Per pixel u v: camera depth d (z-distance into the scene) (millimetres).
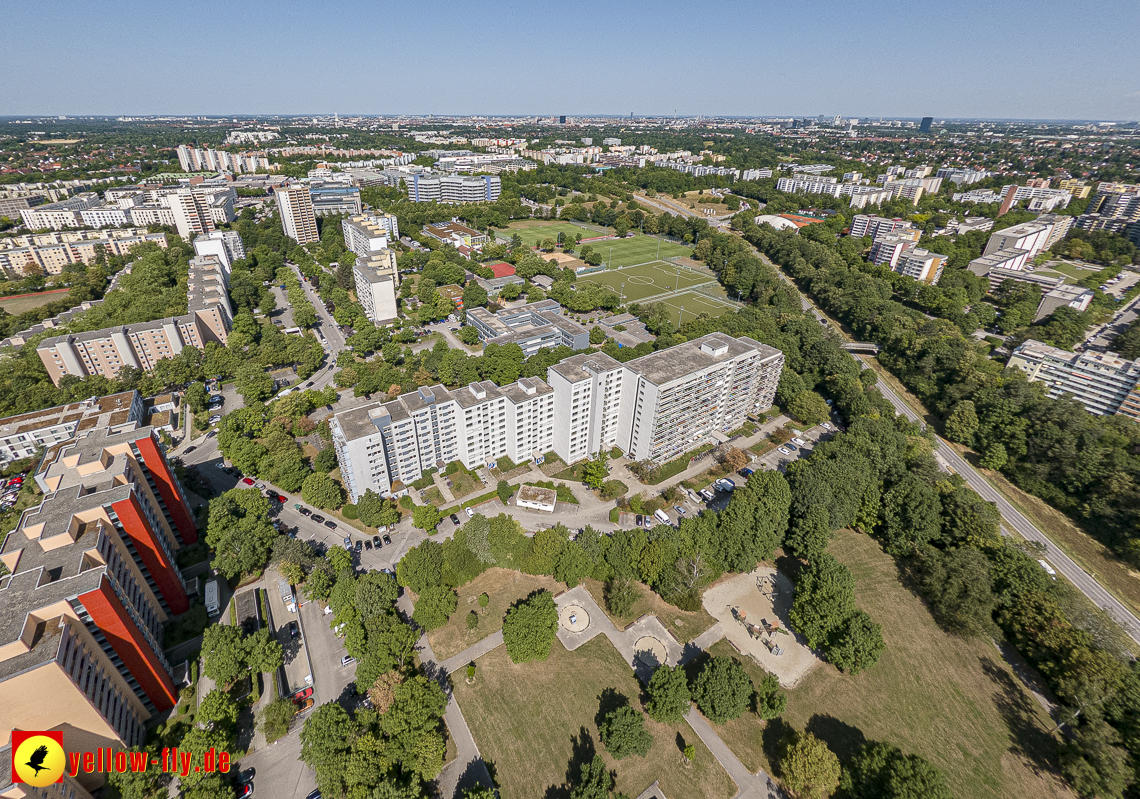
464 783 107562
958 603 140500
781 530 163625
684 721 120750
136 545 129125
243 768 109688
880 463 184875
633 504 177125
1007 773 112625
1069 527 182750
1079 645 124750
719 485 193375
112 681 107375
